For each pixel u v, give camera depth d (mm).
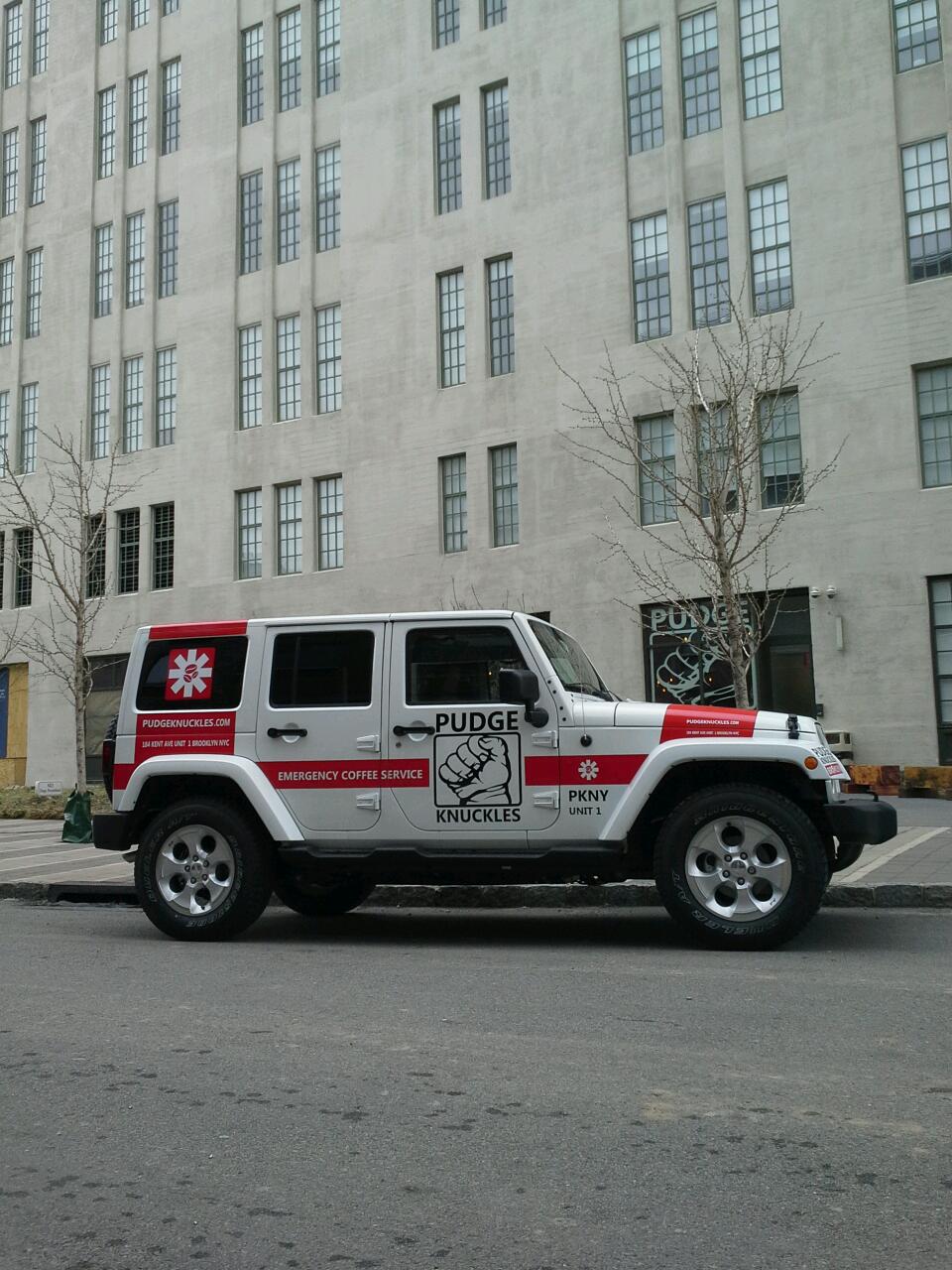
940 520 21281
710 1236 3332
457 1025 5770
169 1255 3275
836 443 22359
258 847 8477
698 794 7746
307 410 30234
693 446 18469
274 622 8633
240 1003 6352
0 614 35875
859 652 21812
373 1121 4348
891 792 20531
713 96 24688
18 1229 3461
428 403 28000
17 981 7035
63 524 30078
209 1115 4445
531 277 26672
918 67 22469
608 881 8305
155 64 34688
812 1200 3574
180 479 32406
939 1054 5117
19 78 38094
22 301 36969
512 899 10359
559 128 26656
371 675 8359
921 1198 3578
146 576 32844
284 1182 3779
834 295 22656
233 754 8508
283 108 31938
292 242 31359
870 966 7051
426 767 8148
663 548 24047
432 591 27453
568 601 25344
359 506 28922
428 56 29016
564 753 7941
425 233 28531
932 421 21766
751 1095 4582
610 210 25703
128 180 35031
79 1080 4922
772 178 23719
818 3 23406
